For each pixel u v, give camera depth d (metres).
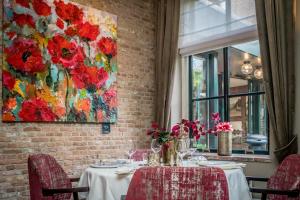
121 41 5.06
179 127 3.04
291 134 3.71
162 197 1.42
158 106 5.36
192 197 1.40
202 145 5.07
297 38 3.78
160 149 2.98
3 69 3.78
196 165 2.96
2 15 3.83
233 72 4.82
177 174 1.43
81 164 4.44
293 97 3.73
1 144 3.73
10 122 3.82
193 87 5.40
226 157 4.34
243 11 4.55
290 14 3.79
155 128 3.22
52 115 4.14
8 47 3.82
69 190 2.61
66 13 4.36
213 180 1.41
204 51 5.10
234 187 2.69
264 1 3.96
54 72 4.19
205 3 5.08
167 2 5.41
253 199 3.60
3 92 3.77
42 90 4.07
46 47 4.14
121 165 3.04
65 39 4.33
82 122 4.48
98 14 4.73
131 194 1.46
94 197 2.56
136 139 5.16
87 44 4.56
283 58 3.75
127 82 5.09
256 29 4.35
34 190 2.95
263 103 4.39
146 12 5.50
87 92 4.52
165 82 5.29
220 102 4.98
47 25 4.16
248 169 4.12
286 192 2.58
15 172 3.82
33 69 4.00
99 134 4.68
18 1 3.94
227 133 4.41
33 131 4.00
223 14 4.82
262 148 4.36
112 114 4.81
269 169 3.92
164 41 5.38
